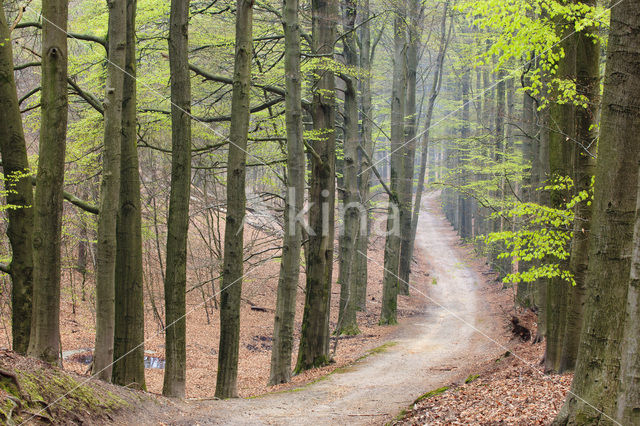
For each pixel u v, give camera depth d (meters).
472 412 7.83
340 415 9.42
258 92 16.78
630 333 4.58
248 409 9.64
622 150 5.75
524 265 22.36
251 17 11.25
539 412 7.04
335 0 15.02
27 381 5.97
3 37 8.25
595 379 5.73
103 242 8.52
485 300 27.97
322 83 15.02
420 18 22.47
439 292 30.89
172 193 10.55
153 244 27.34
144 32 13.88
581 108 8.65
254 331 23.98
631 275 4.58
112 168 8.59
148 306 25.92
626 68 5.77
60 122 7.61
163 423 7.43
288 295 13.64
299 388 12.16
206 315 26.47
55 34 7.51
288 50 12.75
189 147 10.62
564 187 9.20
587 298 5.96
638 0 5.70
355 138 18.95
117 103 8.61
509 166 21.00
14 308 8.52
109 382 8.51
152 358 19.64
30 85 15.96
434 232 51.78
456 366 14.52
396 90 25.23
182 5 10.42
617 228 5.74
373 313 26.23
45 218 7.56
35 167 11.38
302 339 15.88
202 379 16.44
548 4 8.21
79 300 24.23
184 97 10.50
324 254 15.52
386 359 15.99
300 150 13.12
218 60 15.46
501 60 8.89
